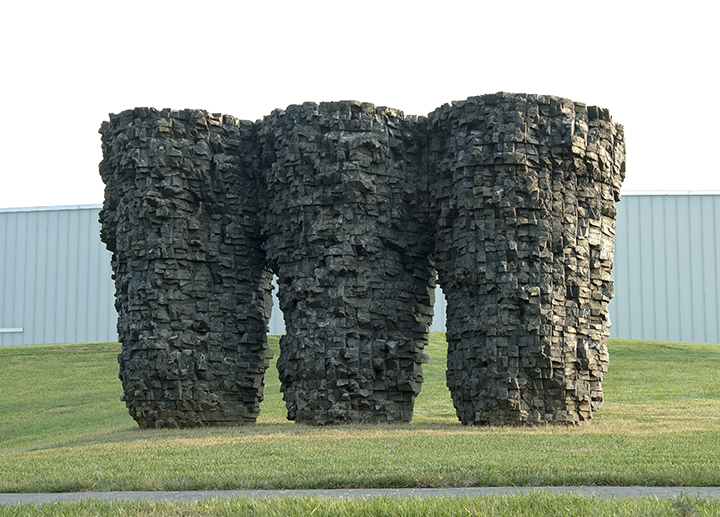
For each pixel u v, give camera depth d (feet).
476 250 108.88
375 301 114.42
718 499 48.93
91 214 242.37
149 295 117.60
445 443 85.25
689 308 218.59
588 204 111.65
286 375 116.37
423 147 119.34
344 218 113.60
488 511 45.80
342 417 110.83
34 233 243.40
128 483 65.87
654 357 200.34
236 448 85.87
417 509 46.42
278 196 118.21
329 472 67.51
